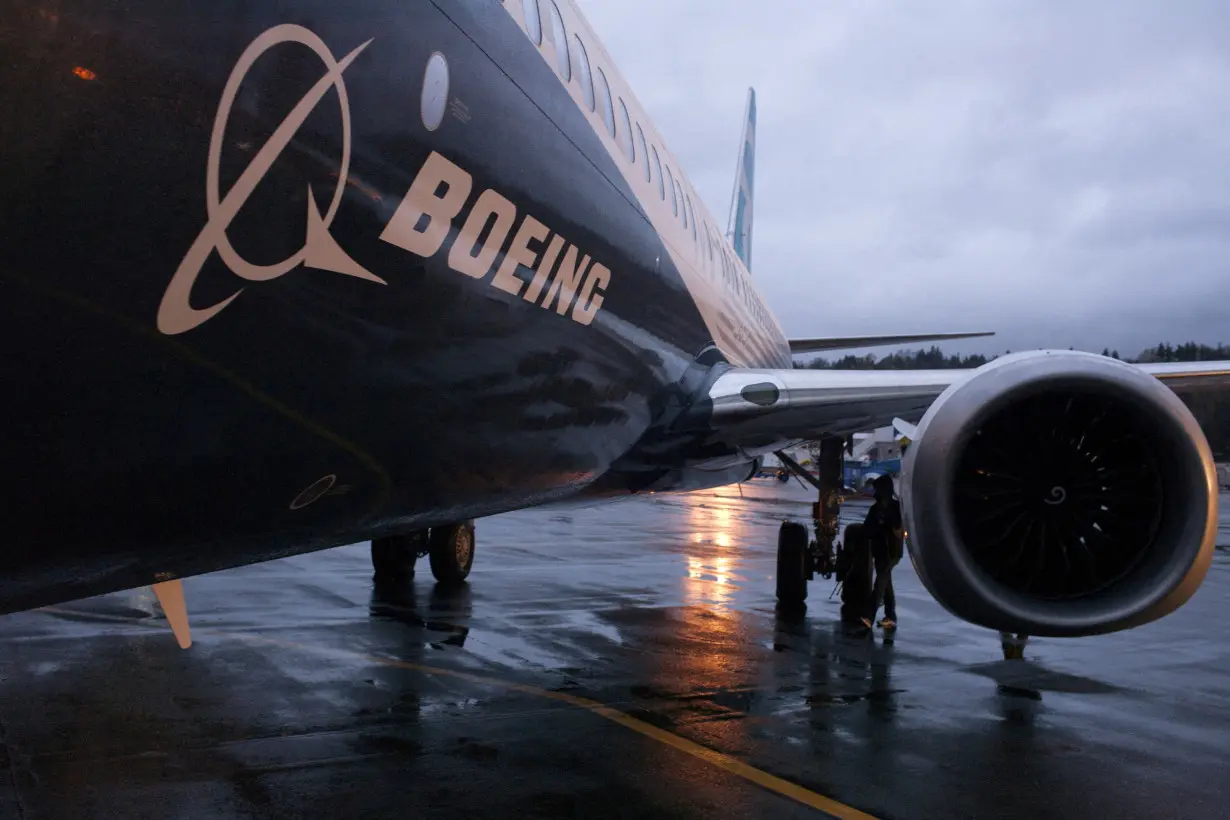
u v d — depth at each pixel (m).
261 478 2.60
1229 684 7.05
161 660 6.68
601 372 4.82
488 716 5.57
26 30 1.66
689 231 7.03
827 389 6.93
